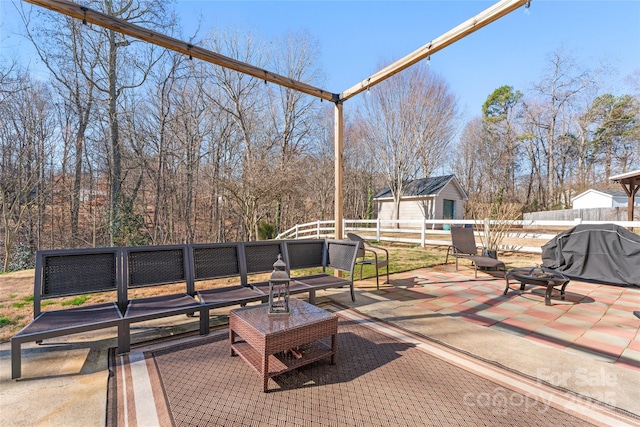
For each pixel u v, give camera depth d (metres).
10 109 10.32
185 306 2.65
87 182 12.74
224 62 3.66
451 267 6.24
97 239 12.24
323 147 20.28
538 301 3.91
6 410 1.71
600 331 2.92
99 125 12.07
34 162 10.99
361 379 2.06
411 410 1.74
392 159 16.25
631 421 1.65
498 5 2.75
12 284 4.59
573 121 22.16
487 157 24.56
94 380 2.03
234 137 15.40
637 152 20.30
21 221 10.77
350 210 23.92
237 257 3.52
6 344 2.58
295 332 2.01
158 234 13.05
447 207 17.62
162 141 12.61
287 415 1.69
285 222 19.56
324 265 4.27
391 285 4.73
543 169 24.33
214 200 14.77
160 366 2.22
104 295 4.08
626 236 4.78
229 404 1.79
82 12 2.79
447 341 2.68
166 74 12.67
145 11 10.42
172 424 1.61
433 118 15.39
